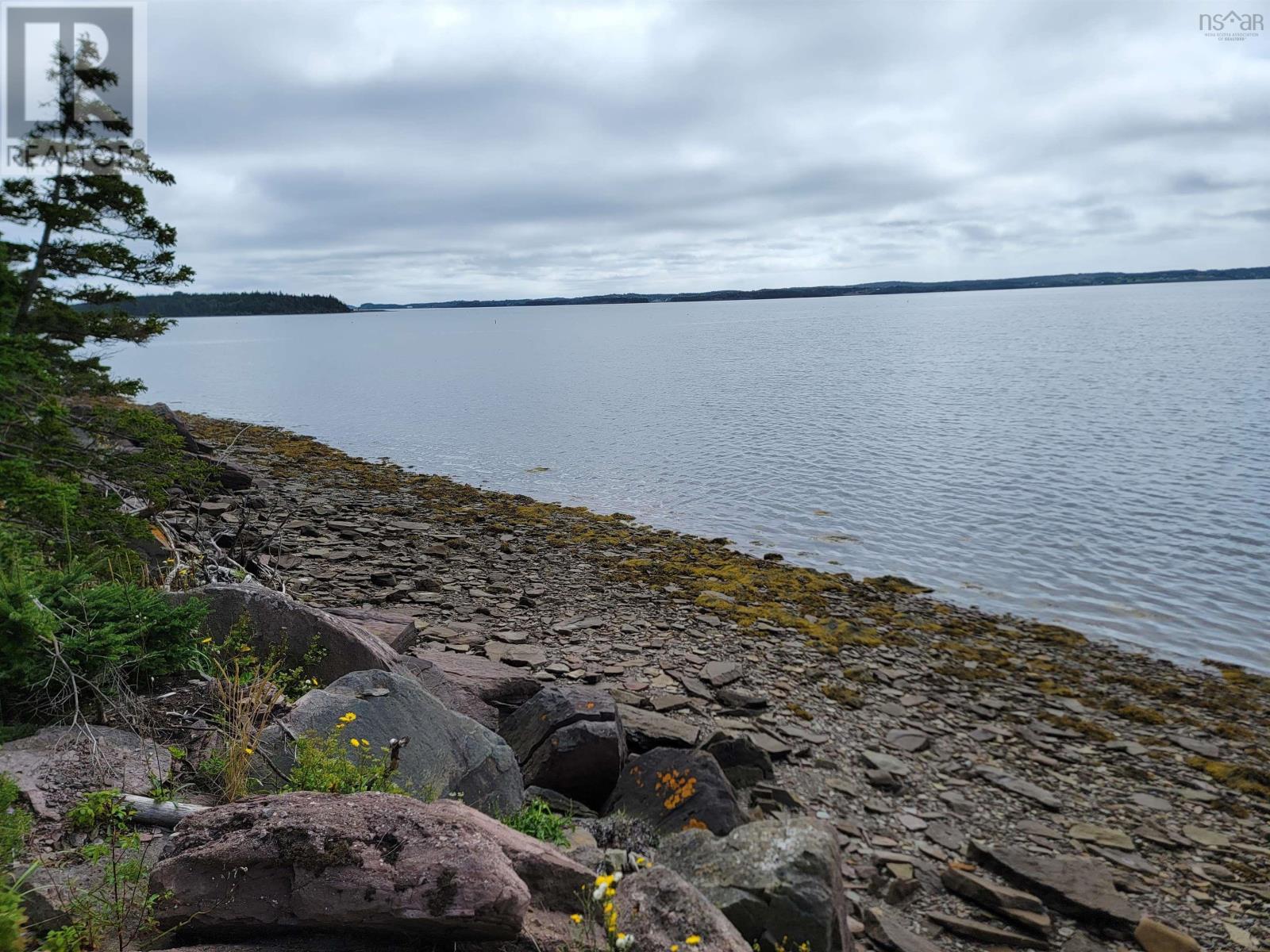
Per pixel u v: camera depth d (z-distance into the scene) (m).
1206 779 12.52
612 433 52.25
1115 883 9.28
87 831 4.49
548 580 21.22
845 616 20.03
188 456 16.47
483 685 11.22
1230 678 17.17
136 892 3.95
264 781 5.54
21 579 6.04
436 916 3.75
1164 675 17.30
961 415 54.91
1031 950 7.91
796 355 118.31
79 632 6.10
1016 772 12.38
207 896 3.80
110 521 11.21
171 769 5.36
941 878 9.12
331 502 30.22
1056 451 41.53
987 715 14.65
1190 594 22.25
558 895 4.60
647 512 32.00
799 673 15.72
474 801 6.89
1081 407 56.75
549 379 94.06
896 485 35.47
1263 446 41.25
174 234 17.03
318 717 6.31
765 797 10.32
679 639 17.05
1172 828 10.87
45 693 5.76
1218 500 31.39
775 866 6.05
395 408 69.38
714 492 35.28
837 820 10.30
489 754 7.27
